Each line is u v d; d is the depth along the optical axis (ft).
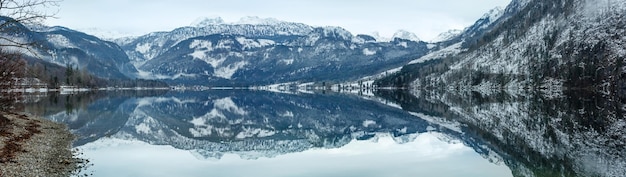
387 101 620.49
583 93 581.94
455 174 146.20
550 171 149.79
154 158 178.50
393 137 244.83
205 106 570.05
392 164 164.25
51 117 318.24
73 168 140.56
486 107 424.87
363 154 187.01
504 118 316.81
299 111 472.85
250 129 327.47
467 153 184.75
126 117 375.86
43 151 158.51
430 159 172.45
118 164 157.79
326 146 215.10
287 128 328.08
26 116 265.13
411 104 530.68
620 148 186.29
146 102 617.21
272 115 432.66
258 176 146.82
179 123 364.38
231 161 174.29
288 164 166.71
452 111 403.75
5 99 236.43
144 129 299.99
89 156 168.76
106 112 404.98
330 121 367.25
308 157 181.68
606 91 580.30
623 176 140.97
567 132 234.58
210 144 233.96
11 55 168.14
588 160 163.94
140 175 142.41
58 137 207.41
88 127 278.67
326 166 162.20
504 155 178.40
